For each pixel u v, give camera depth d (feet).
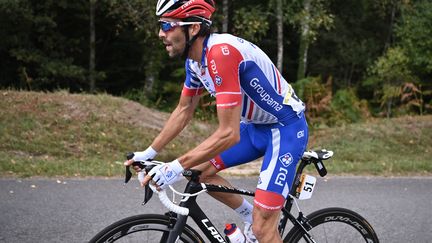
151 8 59.36
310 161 14.11
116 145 36.73
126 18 63.67
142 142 38.11
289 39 80.12
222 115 11.95
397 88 69.15
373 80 73.97
